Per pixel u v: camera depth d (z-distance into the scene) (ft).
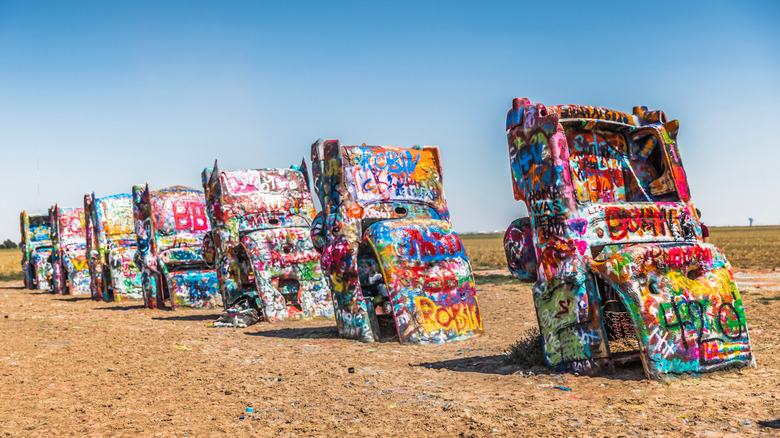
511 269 27.78
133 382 25.89
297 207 52.44
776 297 45.19
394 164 40.34
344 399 21.90
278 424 19.22
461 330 35.35
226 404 21.93
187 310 60.39
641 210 24.86
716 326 23.03
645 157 27.94
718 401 19.03
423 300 35.12
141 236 64.64
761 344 28.32
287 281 49.55
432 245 36.35
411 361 29.27
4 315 57.82
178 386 25.00
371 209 38.73
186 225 64.75
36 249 106.32
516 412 19.06
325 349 33.68
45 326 46.96
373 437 17.44
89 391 24.47
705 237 26.99
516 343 31.45
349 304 36.91
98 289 76.84
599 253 25.08
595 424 17.52
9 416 20.94
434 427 18.02
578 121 25.89
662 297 22.31
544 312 24.89
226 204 50.70
